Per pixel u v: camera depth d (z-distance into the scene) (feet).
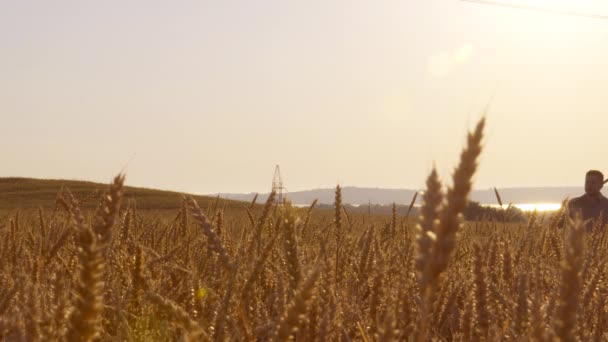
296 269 6.41
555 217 12.19
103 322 7.50
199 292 7.28
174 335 6.83
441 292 7.12
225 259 7.08
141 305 7.75
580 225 3.84
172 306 5.17
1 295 6.43
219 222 11.02
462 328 6.90
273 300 8.21
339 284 8.67
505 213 13.85
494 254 8.66
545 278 8.70
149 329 7.10
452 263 10.18
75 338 3.88
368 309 8.03
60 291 5.69
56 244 9.36
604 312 7.84
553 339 3.83
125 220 11.21
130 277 8.09
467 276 9.62
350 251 10.20
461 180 3.86
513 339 6.57
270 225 8.82
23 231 12.63
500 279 8.47
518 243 11.31
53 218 12.31
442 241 3.90
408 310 6.81
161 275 9.50
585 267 7.92
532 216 12.05
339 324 6.15
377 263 9.18
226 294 6.43
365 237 10.21
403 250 9.80
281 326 4.78
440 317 7.69
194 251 10.69
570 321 3.78
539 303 4.53
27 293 5.68
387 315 4.40
